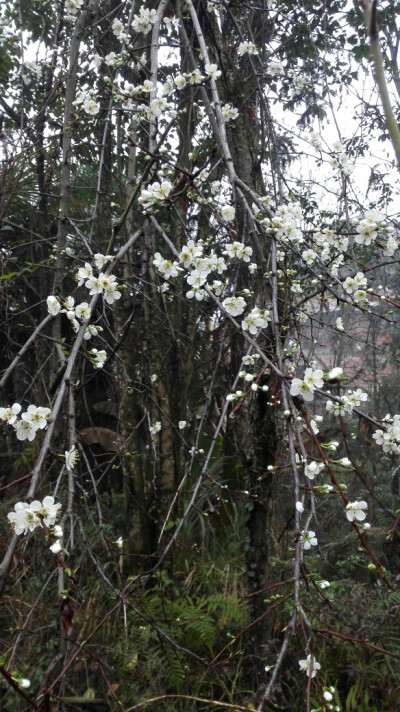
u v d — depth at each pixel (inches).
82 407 206.2
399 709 108.3
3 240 190.5
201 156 152.5
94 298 67.7
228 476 164.9
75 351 63.1
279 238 82.8
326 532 168.6
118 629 116.2
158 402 146.0
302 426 62.7
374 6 31.9
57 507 46.9
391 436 64.5
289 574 121.3
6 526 123.4
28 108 173.6
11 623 113.6
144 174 88.8
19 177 147.0
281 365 63.5
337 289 100.9
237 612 123.9
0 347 195.0
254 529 104.6
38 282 195.9
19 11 146.9
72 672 107.9
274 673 44.7
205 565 147.9
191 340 158.4
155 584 136.8
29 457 156.6
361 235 83.7
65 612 46.6
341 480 168.9
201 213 150.9
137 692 107.6
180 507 151.3
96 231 168.7
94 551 131.4
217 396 175.0
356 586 132.7
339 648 116.6
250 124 131.1
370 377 219.9
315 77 159.6
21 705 99.5
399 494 162.9
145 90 97.0
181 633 117.2
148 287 145.3
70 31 164.1
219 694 111.3
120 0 159.8
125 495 140.5
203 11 130.5
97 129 170.1
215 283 79.6
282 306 96.1
